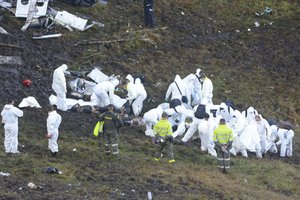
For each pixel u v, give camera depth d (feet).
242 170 282.15
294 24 488.85
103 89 313.94
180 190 229.66
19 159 238.68
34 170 229.25
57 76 305.53
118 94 344.28
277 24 487.20
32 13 385.09
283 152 321.11
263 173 281.54
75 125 295.69
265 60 435.12
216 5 496.23
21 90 319.27
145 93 324.19
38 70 345.10
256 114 319.06
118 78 360.69
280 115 373.81
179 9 475.31
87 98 334.85
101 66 371.35
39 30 384.06
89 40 393.29
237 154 311.06
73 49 379.14
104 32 410.11
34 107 305.12
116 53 392.47
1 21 379.14
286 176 283.79
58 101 309.22
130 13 445.78
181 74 391.24
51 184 217.56
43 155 250.78
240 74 411.95
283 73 422.82
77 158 253.03
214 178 255.70
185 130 312.91
